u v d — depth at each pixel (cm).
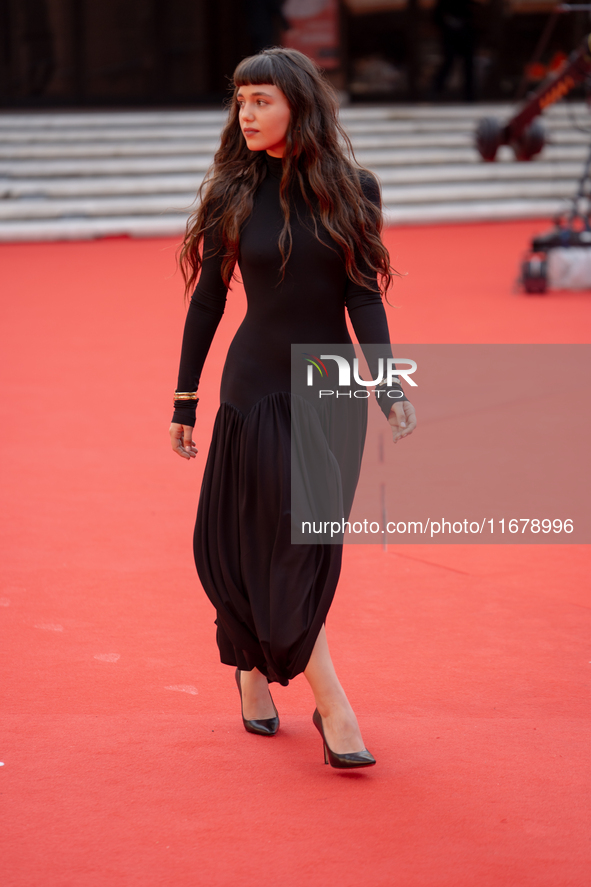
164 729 645
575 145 4791
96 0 5031
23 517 1058
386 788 572
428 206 4331
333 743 590
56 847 515
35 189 4116
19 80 5034
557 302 2348
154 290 2727
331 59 5109
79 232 3928
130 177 4328
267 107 555
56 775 586
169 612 834
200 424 1401
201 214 595
